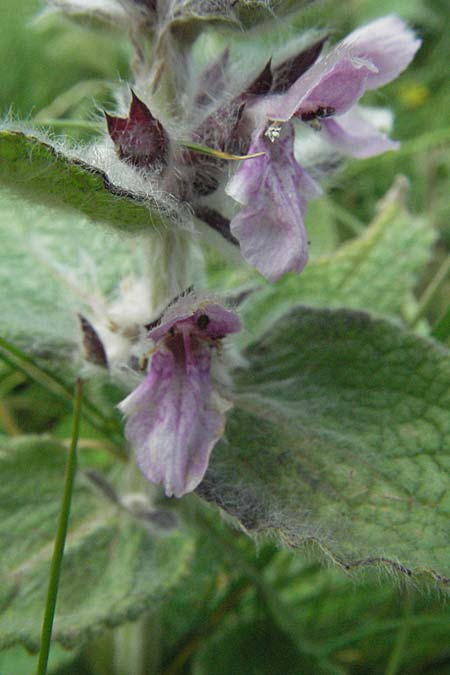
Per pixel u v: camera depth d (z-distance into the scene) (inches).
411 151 6.1
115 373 4.0
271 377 4.1
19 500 4.3
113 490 4.3
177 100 3.7
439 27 7.6
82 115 6.2
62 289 4.5
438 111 6.9
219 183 3.7
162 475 3.5
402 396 4.0
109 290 4.6
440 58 7.3
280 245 3.4
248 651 4.7
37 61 7.1
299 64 3.7
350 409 4.0
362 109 4.2
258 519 3.6
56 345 4.3
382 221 5.3
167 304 3.9
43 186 3.3
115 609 3.9
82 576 4.1
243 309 4.6
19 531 4.2
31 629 3.9
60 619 3.9
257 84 3.6
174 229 3.7
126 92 3.8
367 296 5.1
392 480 3.7
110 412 4.8
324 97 3.6
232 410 4.0
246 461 3.8
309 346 4.1
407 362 4.0
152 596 4.0
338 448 3.9
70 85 7.0
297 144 4.1
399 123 7.0
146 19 3.7
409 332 4.1
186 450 3.6
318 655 4.5
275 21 3.6
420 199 6.7
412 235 5.2
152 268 4.0
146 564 4.1
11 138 3.2
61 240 4.7
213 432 3.6
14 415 5.5
